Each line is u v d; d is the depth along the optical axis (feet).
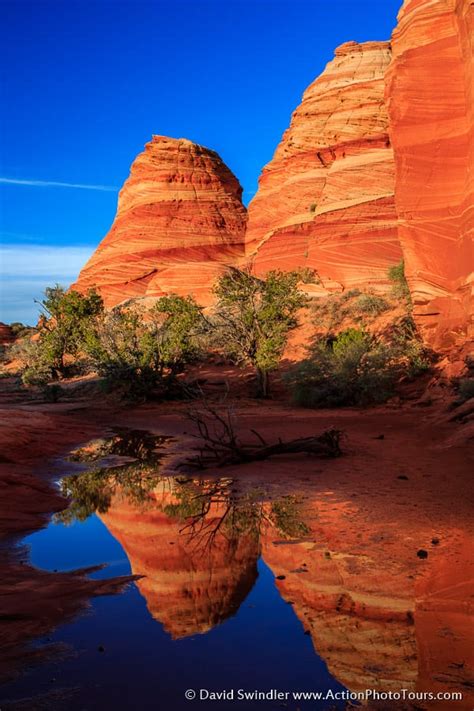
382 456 37.83
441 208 74.54
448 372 65.46
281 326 94.32
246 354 96.58
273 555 19.24
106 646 12.76
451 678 11.13
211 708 10.16
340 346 86.58
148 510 26.55
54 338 147.13
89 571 18.25
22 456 41.57
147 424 67.67
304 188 180.24
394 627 13.48
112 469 38.34
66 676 11.43
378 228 142.61
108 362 97.60
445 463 34.06
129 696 10.62
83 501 28.94
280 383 98.58
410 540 20.26
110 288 225.76
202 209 227.40
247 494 28.84
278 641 12.94
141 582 16.98
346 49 183.32
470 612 14.23
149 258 222.28
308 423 59.77
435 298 75.92
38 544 21.61
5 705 10.31
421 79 75.77
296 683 11.07
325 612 14.46
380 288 126.52
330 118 175.94
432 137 75.05
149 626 13.85
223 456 37.99
